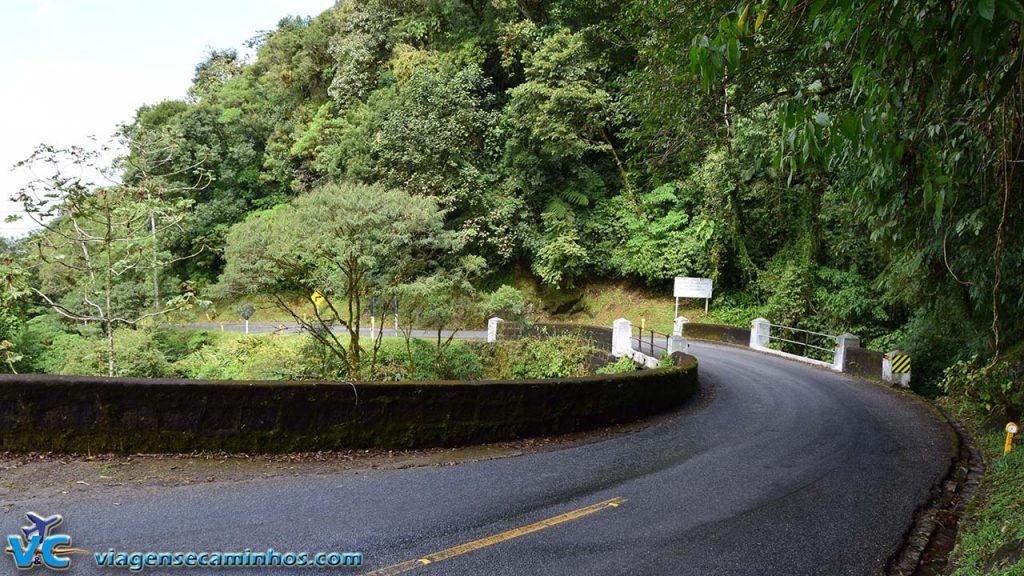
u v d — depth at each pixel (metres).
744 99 8.34
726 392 12.20
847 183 7.59
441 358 14.98
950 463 7.48
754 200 23.20
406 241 12.30
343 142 27.89
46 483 5.22
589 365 16.58
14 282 10.67
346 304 27.34
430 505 5.35
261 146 34.72
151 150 13.34
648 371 10.16
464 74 25.86
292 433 6.69
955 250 7.50
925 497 6.14
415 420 7.30
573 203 27.55
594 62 23.31
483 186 25.88
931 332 12.90
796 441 8.30
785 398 11.67
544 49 24.23
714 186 21.80
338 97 30.92
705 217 24.17
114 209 10.85
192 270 30.61
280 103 36.50
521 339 17.20
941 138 5.29
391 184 24.88
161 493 5.22
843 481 6.54
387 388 7.14
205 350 19.06
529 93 24.27
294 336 18.88
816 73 7.21
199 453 6.33
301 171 31.77
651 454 7.46
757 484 6.34
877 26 3.24
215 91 40.56
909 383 14.29
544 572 4.15
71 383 5.92
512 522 5.04
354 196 12.08
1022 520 4.80
